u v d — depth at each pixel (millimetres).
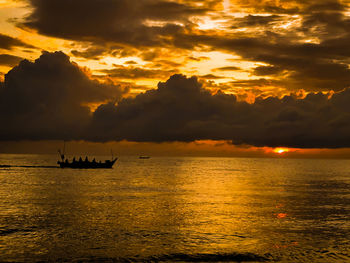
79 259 21266
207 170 144375
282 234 27516
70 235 26484
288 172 139500
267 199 49156
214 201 46344
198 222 31766
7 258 21203
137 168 148625
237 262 20969
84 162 124312
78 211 36625
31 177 83750
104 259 21312
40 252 22391
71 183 69938
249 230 28766
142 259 21375
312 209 40094
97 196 49906
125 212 36500
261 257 21859
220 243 24812
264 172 135500
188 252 22703
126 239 25625
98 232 27547
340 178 101938
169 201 45625
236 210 38812
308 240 25750
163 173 113938
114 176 92875
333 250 23344
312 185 74875
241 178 95688
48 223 30406
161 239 25734
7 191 54500
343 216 35562
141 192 56188
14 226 29031
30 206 39531
